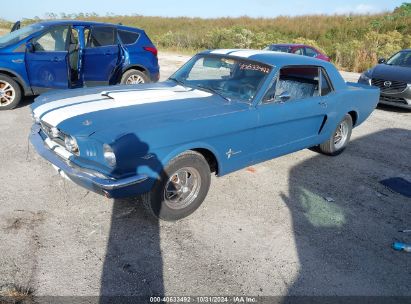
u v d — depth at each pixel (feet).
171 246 10.46
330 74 16.62
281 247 10.81
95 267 9.38
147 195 10.92
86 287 8.70
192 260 9.94
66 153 10.74
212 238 10.98
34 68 21.97
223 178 15.05
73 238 10.45
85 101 12.13
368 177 16.44
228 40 80.18
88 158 9.99
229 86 13.87
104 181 9.64
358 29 91.30
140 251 10.14
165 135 10.29
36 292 8.41
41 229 10.73
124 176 9.85
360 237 11.68
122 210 12.06
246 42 79.20
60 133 10.84
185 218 11.94
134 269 9.42
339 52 63.26
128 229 11.09
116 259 9.74
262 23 106.42
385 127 25.14
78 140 9.93
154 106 11.93
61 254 9.75
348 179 16.06
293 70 14.64
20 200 12.16
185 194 11.78
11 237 10.23
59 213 11.62
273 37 85.71
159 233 11.02
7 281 8.63
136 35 26.73
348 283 9.57
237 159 13.01
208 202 13.05
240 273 9.59
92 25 24.26
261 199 13.58
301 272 9.82
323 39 89.20
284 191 14.38
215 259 10.05
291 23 102.01
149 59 27.27
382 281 9.77
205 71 15.07
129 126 10.12
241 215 12.37
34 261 9.39
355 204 13.84
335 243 11.25
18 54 21.39
